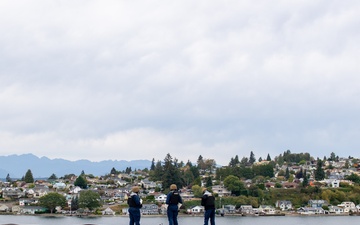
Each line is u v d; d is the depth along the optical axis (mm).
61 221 155750
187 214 192750
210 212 35156
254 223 171000
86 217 179750
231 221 177750
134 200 33156
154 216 187500
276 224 167000
